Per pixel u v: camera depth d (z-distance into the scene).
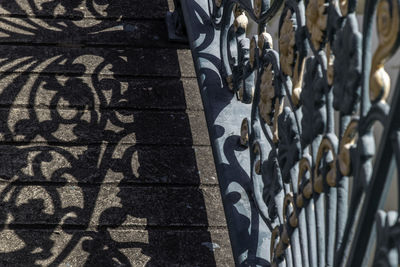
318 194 2.07
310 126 2.08
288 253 2.42
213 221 3.33
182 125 3.84
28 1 4.57
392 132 1.55
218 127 3.14
